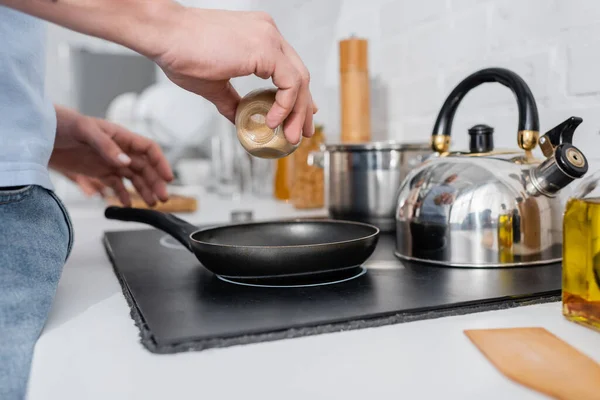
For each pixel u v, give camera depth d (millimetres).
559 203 734
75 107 3207
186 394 386
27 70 637
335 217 1106
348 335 490
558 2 909
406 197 781
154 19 522
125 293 629
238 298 587
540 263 719
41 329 505
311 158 1156
